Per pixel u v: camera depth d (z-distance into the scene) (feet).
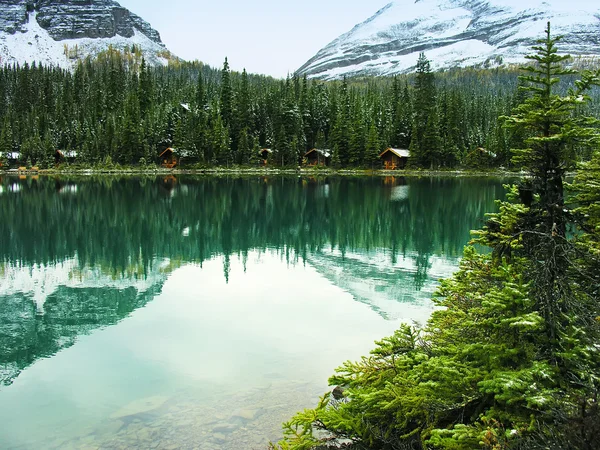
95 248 79.10
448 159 317.42
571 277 19.12
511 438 14.67
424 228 95.86
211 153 332.19
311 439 18.86
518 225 20.66
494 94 646.74
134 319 42.88
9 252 75.61
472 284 23.32
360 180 251.80
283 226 101.30
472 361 18.28
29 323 42.60
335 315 43.39
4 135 354.74
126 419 25.12
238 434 22.99
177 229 98.58
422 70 343.05
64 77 554.87
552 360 16.63
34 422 25.39
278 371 31.01
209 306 46.62
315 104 380.17
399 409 18.12
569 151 19.77
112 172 310.65
